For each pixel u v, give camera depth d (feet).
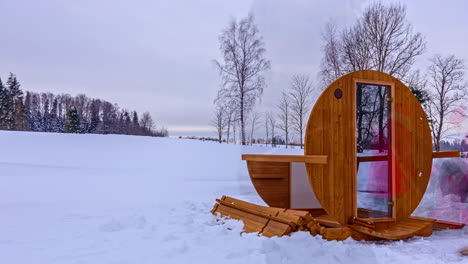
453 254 10.71
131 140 75.77
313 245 10.66
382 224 13.50
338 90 13.43
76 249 11.12
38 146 62.90
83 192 27.12
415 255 10.57
